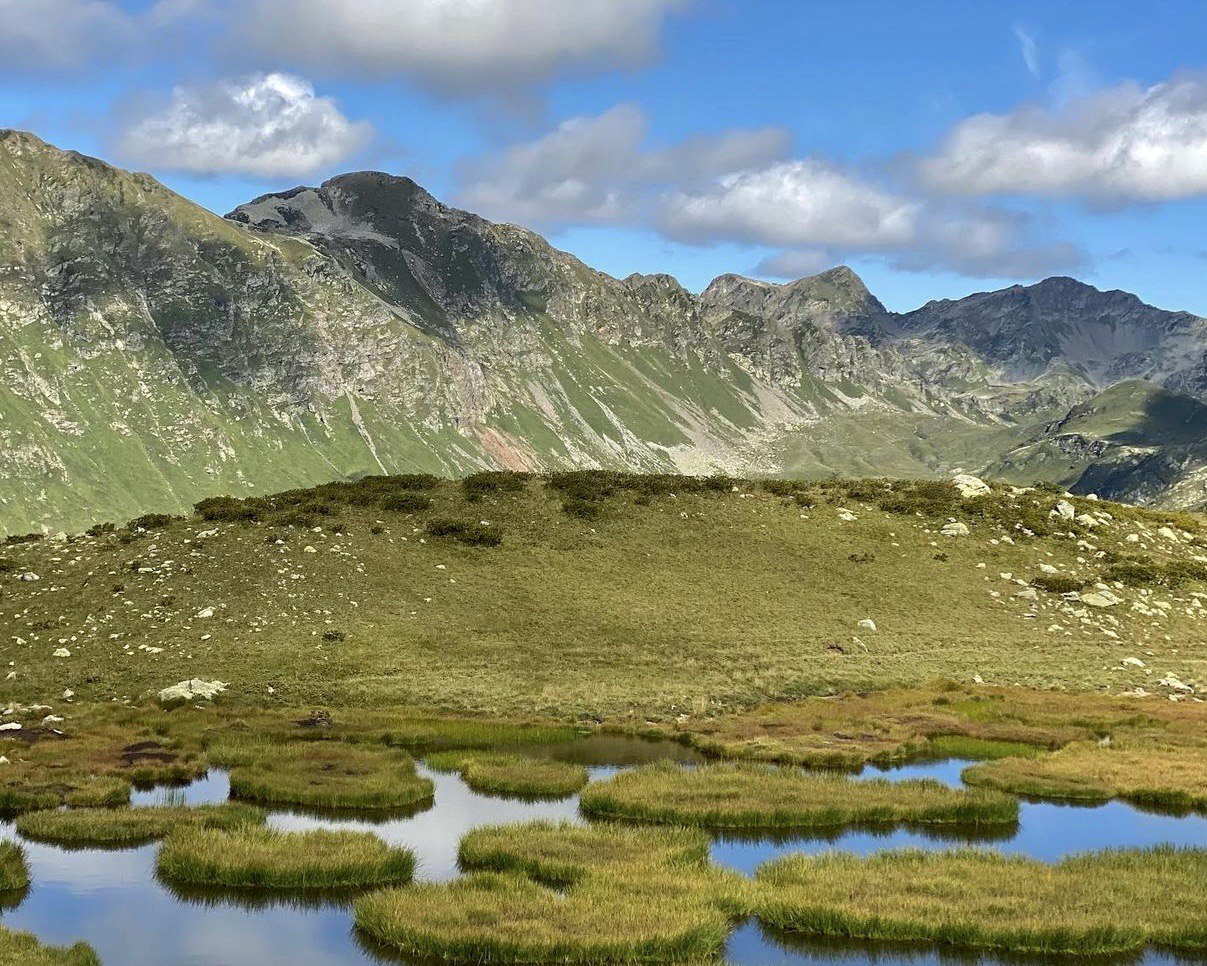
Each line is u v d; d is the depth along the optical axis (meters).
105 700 62.84
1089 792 49.12
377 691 65.31
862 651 77.12
